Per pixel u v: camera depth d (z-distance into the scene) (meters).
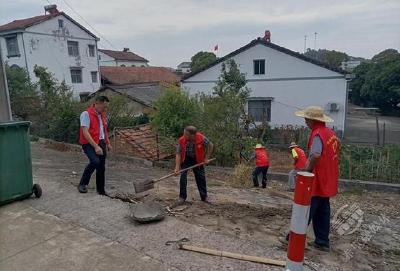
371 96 38.09
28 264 3.12
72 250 3.35
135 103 21.94
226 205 5.55
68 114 14.73
